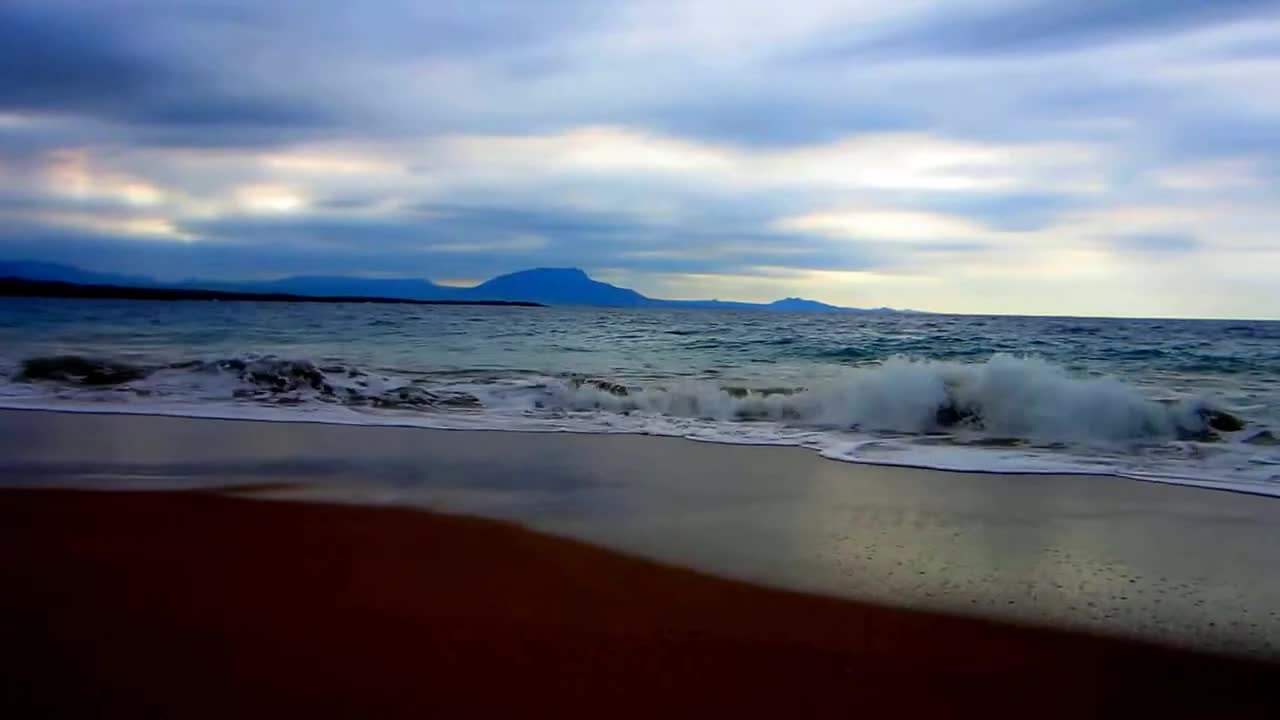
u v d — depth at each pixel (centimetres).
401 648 321
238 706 274
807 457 749
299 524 502
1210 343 2059
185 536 471
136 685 288
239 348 1875
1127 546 472
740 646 329
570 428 905
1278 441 800
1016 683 303
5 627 337
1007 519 530
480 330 2761
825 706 283
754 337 2358
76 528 486
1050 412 879
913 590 396
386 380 1214
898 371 968
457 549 454
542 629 342
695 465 710
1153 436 842
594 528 503
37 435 838
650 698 286
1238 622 359
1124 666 318
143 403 1045
